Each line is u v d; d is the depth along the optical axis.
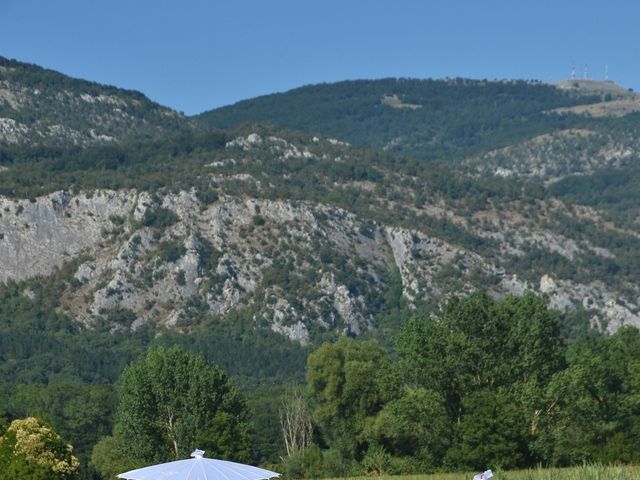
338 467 92.00
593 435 80.56
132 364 95.75
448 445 84.62
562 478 45.97
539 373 86.44
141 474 29.30
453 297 89.94
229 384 94.31
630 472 45.56
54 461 75.00
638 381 86.88
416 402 83.75
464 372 86.44
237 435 91.12
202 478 28.84
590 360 85.75
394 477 71.88
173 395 91.94
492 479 49.25
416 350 86.81
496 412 79.31
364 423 108.62
